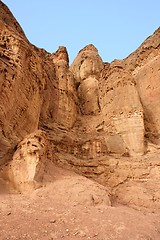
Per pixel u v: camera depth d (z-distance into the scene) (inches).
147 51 865.5
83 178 412.5
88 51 1040.8
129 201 438.6
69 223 252.7
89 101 834.2
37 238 212.7
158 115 691.4
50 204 302.0
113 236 235.5
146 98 750.5
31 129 530.0
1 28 543.2
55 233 226.8
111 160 534.9
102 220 272.1
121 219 286.2
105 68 816.3
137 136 597.9
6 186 339.9
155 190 463.8
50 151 440.5
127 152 579.8
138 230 260.7
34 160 360.2
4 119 426.3
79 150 599.8
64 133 624.7
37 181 348.8
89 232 237.1
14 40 535.8
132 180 496.7
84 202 330.3
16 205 279.7
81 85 917.2
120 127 636.1
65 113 695.1
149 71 794.2
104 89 749.9
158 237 262.2
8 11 671.1
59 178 386.9
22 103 502.3
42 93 621.6
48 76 717.9
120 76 716.7
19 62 512.7
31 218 251.0
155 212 397.4
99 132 674.2
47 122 629.3
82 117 762.2
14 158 366.6
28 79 544.7
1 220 235.8
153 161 522.6
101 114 739.4
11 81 465.7
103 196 361.7
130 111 639.8
